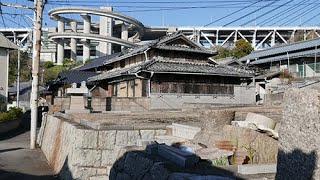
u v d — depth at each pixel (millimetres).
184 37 28859
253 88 30453
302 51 42938
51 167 12367
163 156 6219
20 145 18094
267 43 87250
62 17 75062
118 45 73938
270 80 37875
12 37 88438
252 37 85188
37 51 17578
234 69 29984
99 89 33688
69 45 79062
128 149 7309
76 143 9219
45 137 16578
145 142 7527
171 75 26328
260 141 6598
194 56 29844
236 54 61125
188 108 22688
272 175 5160
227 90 29172
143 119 13969
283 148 4016
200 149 6551
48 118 17406
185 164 5426
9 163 13023
